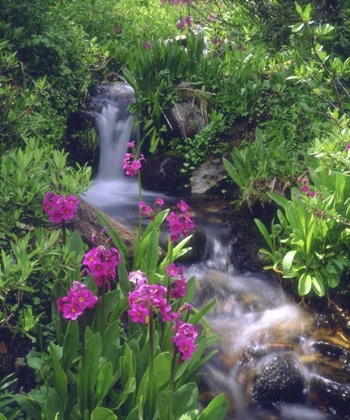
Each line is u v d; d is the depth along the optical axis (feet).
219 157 7.77
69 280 4.22
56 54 7.80
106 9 10.59
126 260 4.90
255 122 7.88
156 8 13.19
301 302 5.58
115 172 8.11
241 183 6.63
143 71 8.13
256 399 4.62
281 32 9.13
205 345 4.09
